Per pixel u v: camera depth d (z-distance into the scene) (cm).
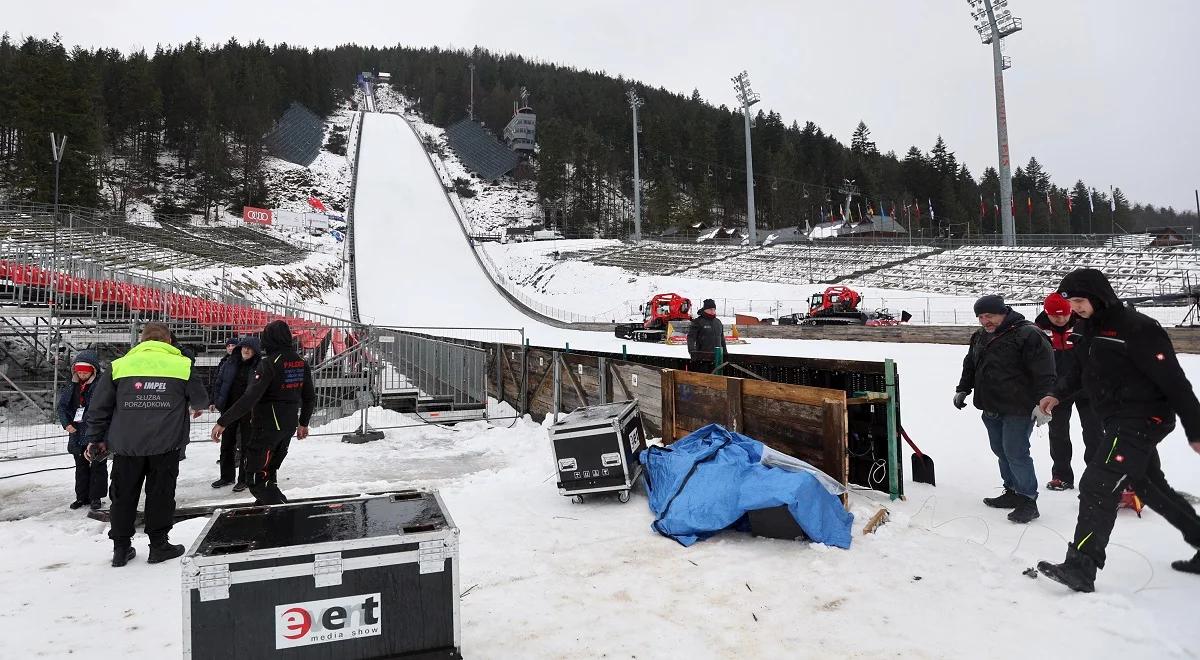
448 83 18200
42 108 6022
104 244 3847
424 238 8031
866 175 12238
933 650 316
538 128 15762
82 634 352
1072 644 315
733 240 7650
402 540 272
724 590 394
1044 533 479
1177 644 306
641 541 491
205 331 1430
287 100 14075
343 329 1316
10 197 5900
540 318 5138
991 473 663
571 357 1067
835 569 418
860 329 2706
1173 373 346
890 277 4806
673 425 804
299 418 625
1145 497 385
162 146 10075
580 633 342
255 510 317
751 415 677
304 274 5366
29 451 952
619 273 6250
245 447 631
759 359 761
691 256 6575
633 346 2767
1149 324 357
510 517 565
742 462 524
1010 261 4503
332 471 790
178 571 459
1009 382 510
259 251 5638
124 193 7950
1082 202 11244
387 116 16662
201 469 833
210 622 249
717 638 335
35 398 1330
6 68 7688
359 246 7331
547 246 7994
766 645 326
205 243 5322
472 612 369
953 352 1936
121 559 468
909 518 519
